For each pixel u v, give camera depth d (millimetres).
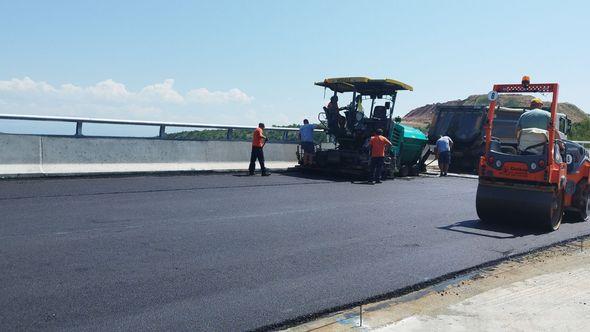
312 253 7344
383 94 17719
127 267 6242
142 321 4766
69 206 9594
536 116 10391
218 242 7645
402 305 5598
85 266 6184
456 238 8859
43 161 12953
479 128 22328
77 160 13484
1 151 12414
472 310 5332
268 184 14312
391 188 15102
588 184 11359
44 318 4699
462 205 12516
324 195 12914
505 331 4777
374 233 8859
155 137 15164
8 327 4480
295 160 19109
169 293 5488
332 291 5844
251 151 17422
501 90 10078
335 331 4789
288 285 5953
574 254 8211
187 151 15805
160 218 9039
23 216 8570
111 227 8172
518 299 5711
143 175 14422
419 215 10859
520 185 9820
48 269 6000
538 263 7562
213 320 4879
